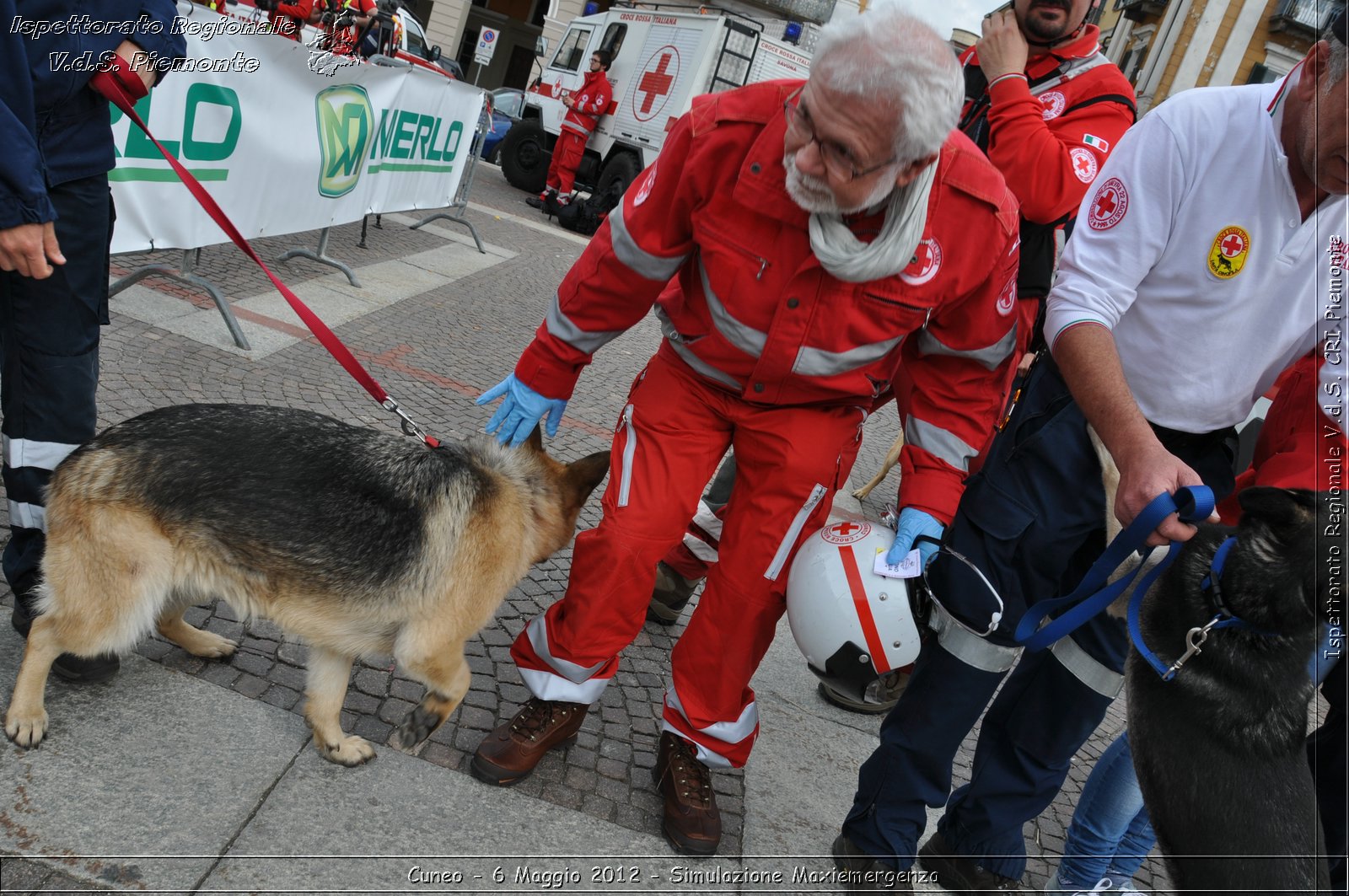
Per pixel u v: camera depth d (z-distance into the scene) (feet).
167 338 15.90
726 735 8.54
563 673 8.47
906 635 7.46
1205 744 6.55
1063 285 7.23
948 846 8.88
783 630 13.29
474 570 7.98
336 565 7.59
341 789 7.97
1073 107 10.44
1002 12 10.43
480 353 20.92
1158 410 7.48
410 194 28.19
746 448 8.18
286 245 24.71
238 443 7.68
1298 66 6.51
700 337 7.77
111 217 8.25
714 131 7.04
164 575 7.61
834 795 9.95
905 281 6.98
